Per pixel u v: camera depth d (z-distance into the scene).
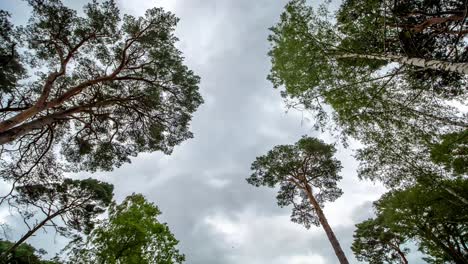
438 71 7.97
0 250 17.23
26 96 11.50
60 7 10.46
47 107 9.89
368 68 9.20
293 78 10.09
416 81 8.50
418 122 8.95
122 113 13.47
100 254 13.70
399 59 6.68
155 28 12.12
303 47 9.45
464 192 11.56
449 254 15.83
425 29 7.71
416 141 9.35
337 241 15.39
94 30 11.33
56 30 10.83
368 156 10.52
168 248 15.19
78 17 10.98
